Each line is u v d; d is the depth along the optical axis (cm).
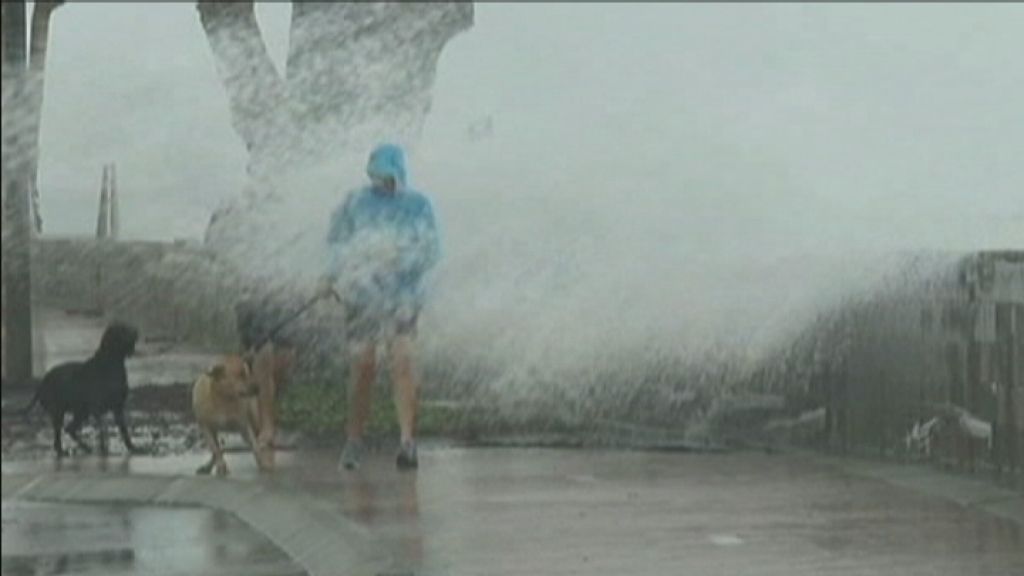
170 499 2166
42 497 2136
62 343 2111
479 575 2028
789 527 2219
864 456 2405
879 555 2103
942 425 2412
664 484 2311
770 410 2431
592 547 2131
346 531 2142
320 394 2278
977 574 2047
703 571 2038
